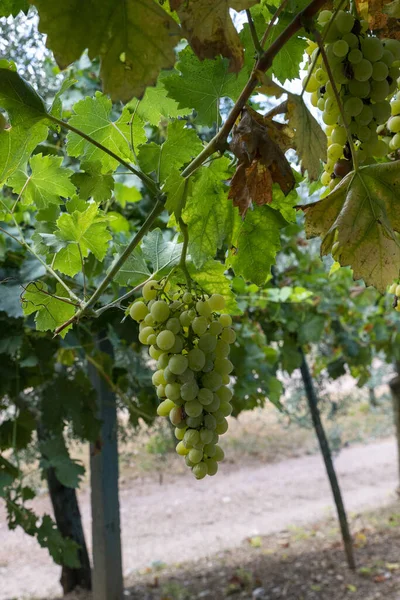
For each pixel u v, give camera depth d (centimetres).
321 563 595
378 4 119
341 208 108
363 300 547
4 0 123
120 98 90
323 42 107
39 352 289
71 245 152
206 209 140
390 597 502
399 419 767
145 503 902
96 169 148
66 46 86
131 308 114
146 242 145
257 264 151
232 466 1094
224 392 112
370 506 820
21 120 115
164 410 112
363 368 603
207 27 93
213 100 137
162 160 137
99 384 365
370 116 111
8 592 594
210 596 535
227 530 768
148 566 645
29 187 155
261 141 108
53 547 270
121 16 84
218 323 109
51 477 517
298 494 920
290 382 695
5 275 276
